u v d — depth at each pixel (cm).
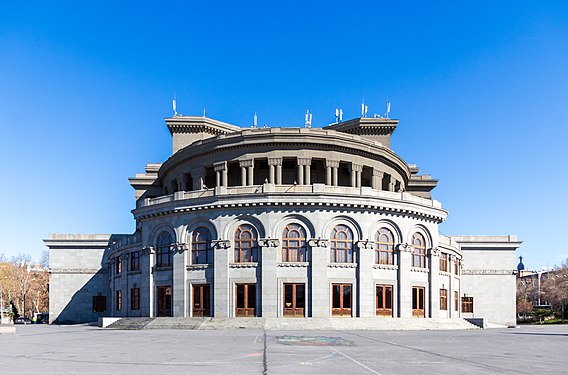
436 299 5697
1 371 1883
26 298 11950
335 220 5206
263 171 6512
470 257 8075
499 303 7975
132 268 6212
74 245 8144
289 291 5053
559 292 10975
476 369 1950
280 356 2311
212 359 2202
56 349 2734
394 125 8119
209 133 8200
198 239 5388
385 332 4312
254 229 5181
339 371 1839
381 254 5347
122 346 2881
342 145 6172
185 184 6788
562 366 2086
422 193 8300
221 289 5134
